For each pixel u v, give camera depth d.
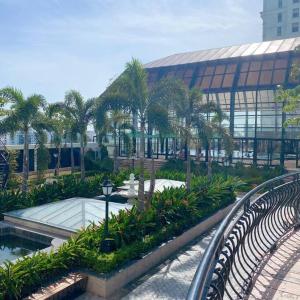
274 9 74.69
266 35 76.00
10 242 14.51
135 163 37.00
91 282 10.01
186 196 17.03
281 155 32.25
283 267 5.59
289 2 72.75
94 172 35.00
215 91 35.59
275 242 6.55
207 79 37.00
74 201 17.22
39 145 21.27
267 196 6.51
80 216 14.83
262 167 31.19
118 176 25.38
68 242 11.24
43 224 14.44
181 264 12.24
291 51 34.12
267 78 33.56
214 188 19.44
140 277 11.09
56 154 37.53
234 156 35.91
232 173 30.16
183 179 25.58
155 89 16.58
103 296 9.77
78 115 26.06
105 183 11.00
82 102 26.09
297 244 6.74
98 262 10.27
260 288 4.86
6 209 16.84
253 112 37.59
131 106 16.33
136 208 14.38
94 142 41.59
